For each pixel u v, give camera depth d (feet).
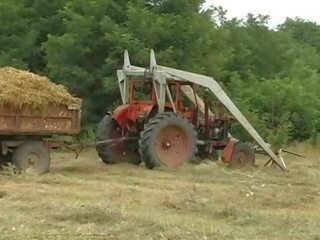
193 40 80.02
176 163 54.75
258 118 82.07
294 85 88.79
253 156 57.82
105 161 58.49
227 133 58.80
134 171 52.24
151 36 77.15
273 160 57.88
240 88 88.89
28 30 88.69
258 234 27.94
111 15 80.33
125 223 28.89
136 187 42.63
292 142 83.61
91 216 30.19
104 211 30.76
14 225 28.68
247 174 52.13
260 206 36.17
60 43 78.64
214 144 58.29
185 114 58.03
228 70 97.71
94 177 48.39
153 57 56.95
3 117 47.80
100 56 79.66
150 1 82.23
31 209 32.68
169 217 31.04
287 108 86.58
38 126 49.11
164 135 54.80
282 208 36.06
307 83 99.25
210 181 47.60
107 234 27.02
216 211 33.06
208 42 81.87
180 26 78.95
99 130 58.65
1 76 49.16
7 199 36.14
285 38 122.93
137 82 59.16
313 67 140.87
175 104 57.57
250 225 30.22
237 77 90.58
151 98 58.08
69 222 29.50
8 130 47.96
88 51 78.38
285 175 53.21
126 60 59.62
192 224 29.45
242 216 32.24
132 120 57.82
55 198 36.96
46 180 44.70
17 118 48.26
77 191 40.04
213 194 39.32
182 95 60.59
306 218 31.81
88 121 79.46
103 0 79.82
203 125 58.49
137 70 58.18
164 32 77.82
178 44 79.46
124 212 31.32
